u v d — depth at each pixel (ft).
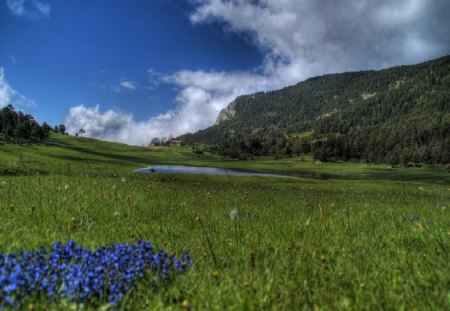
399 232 26.12
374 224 31.42
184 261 17.80
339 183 270.26
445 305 13.42
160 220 33.04
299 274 16.94
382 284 15.81
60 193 44.80
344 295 14.61
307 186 225.97
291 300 14.08
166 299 14.20
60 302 12.93
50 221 29.40
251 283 14.60
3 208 34.27
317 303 14.07
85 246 21.29
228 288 14.92
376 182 297.33
